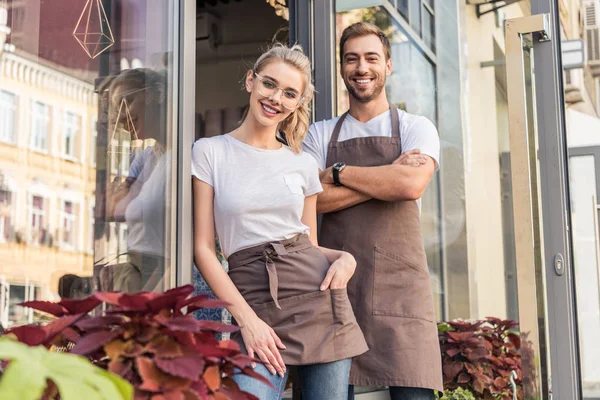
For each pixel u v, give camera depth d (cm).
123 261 205
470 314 349
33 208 188
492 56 344
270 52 221
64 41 199
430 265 351
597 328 395
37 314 185
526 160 294
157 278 212
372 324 258
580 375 294
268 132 222
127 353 124
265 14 547
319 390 211
